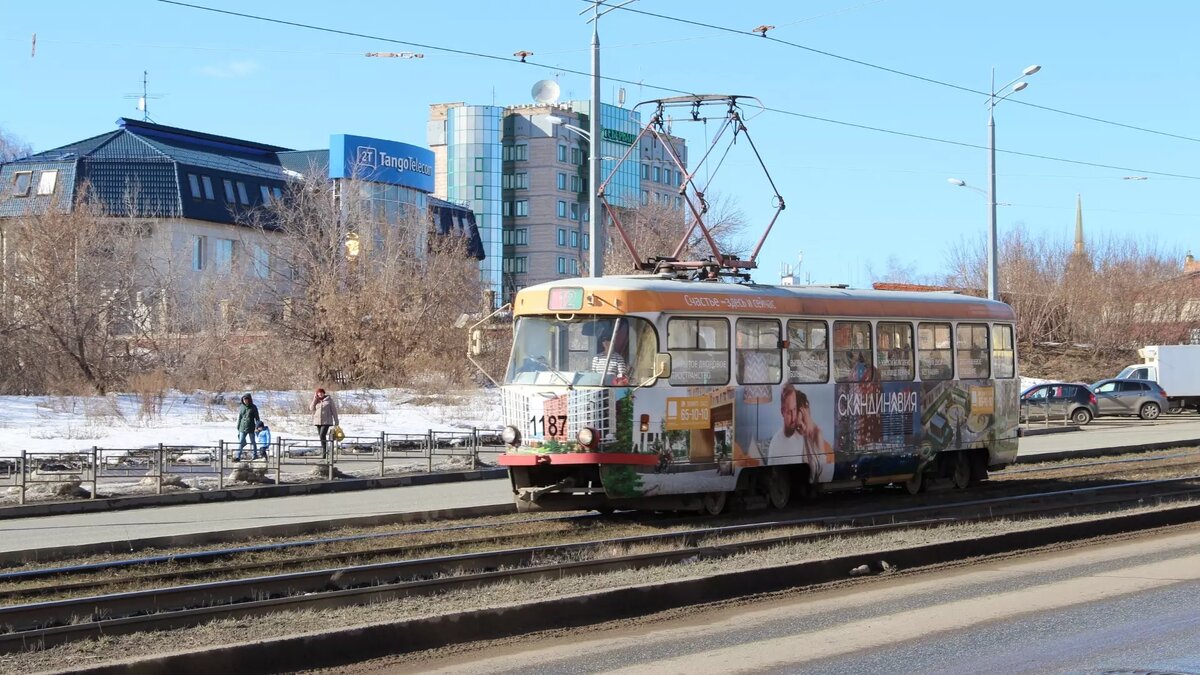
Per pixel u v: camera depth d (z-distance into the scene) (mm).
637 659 9477
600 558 13906
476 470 26344
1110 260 73312
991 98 38438
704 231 20516
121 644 9688
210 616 10594
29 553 14359
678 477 17125
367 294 43969
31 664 9062
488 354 25453
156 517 19047
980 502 19219
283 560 13891
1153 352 52344
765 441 18141
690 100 21344
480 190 111062
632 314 16922
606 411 16688
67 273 42656
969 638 10102
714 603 11734
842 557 13109
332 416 28438
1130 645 9711
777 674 8961
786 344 18547
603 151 114312
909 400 20266
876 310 19844
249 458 26891
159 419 33125
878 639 10109
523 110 114500
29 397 36750
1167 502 18797
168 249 52312
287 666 9094
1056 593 12039
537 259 113062
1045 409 45031
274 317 46562
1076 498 20125
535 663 9383
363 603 11297
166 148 69688
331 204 48844
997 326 22109
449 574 13180
